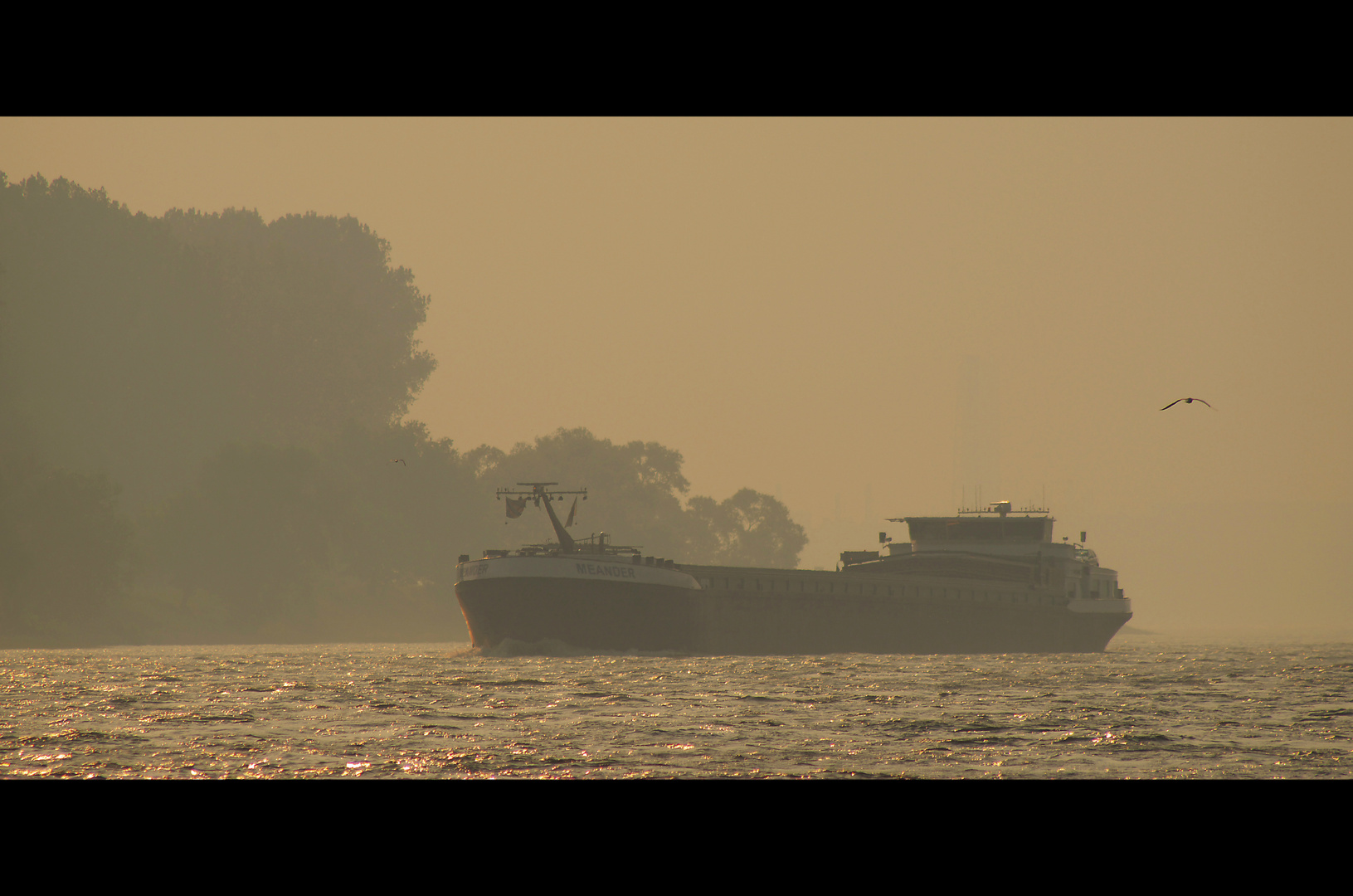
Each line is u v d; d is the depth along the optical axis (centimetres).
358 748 15188
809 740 15888
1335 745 15600
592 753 14838
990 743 15725
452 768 13925
